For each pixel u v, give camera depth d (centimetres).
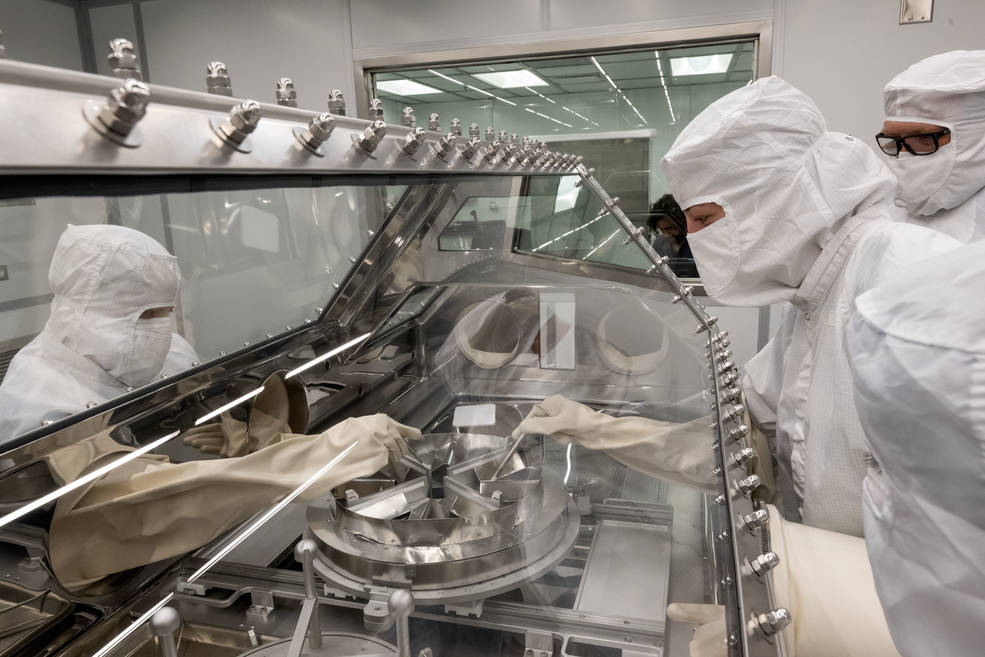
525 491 63
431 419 78
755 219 107
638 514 64
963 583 36
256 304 70
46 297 67
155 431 55
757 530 63
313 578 48
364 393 79
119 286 63
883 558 42
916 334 38
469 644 47
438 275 95
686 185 110
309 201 69
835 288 105
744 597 51
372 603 49
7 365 67
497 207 103
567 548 58
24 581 42
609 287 114
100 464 50
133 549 47
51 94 32
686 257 283
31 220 43
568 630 49
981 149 170
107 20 333
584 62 283
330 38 305
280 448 60
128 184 37
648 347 103
